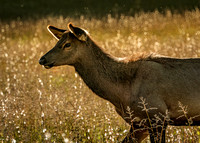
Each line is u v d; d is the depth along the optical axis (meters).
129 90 19.59
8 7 95.75
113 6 90.69
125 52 38.97
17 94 24.73
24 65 37.97
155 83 18.88
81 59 20.77
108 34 62.81
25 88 27.34
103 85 20.45
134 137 19.86
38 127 22.53
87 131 21.67
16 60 39.94
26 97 24.70
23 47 47.81
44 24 74.81
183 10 80.12
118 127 22.38
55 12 89.50
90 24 67.50
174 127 22.16
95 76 20.61
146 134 20.73
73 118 22.34
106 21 74.06
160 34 60.22
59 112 23.09
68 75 34.34
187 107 18.80
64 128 22.09
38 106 23.92
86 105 24.03
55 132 21.89
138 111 19.28
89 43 20.64
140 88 19.11
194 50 37.34
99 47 20.72
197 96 18.62
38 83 29.77
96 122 22.42
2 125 21.62
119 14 83.38
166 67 19.16
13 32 70.44
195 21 66.56
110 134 20.69
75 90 27.31
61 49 20.69
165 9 82.50
